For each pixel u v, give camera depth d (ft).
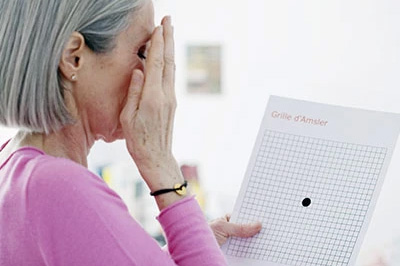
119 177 6.68
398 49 6.43
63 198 2.80
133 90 3.23
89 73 3.11
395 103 6.45
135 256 2.82
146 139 3.26
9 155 3.15
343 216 3.60
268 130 3.85
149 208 6.70
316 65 6.81
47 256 2.78
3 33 2.95
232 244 3.77
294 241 3.66
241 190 3.83
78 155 3.26
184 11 7.07
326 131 3.74
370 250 6.04
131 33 3.17
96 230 2.78
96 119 3.24
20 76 2.95
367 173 3.61
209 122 7.24
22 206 2.83
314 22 6.79
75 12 2.95
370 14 6.52
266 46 7.01
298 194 3.71
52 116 3.04
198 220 3.22
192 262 3.10
